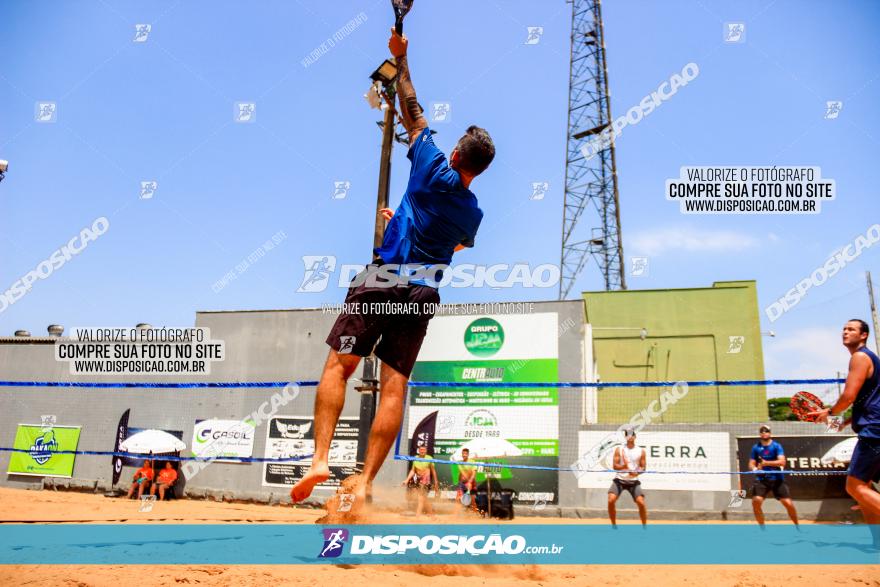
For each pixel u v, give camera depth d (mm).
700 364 26156
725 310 26406
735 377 25797
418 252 3793
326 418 3609
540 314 18750
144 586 3174
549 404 17984
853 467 5430
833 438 15586
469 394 18438
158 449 16953
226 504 16766
